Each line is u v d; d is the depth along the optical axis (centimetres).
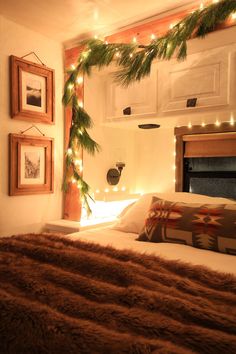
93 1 217
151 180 298
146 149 302
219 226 165
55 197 288
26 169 260
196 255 157
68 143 284
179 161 266
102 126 283
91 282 108
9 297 97
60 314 87
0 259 134
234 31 189
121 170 301
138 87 244
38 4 221
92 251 149
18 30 253
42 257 136
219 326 81
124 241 187
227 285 111
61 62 291
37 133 271
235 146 235
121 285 110
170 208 189
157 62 229
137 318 84
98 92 274
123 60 226
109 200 270
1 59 242
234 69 194
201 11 193
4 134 246
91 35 272
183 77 217
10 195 249
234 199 237
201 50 208
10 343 79
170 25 229
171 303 90
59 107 291
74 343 74
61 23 251
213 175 249
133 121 251
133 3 220
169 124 261
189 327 79
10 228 251
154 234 184
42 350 74
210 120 236
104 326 83
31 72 262
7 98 247
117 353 69
